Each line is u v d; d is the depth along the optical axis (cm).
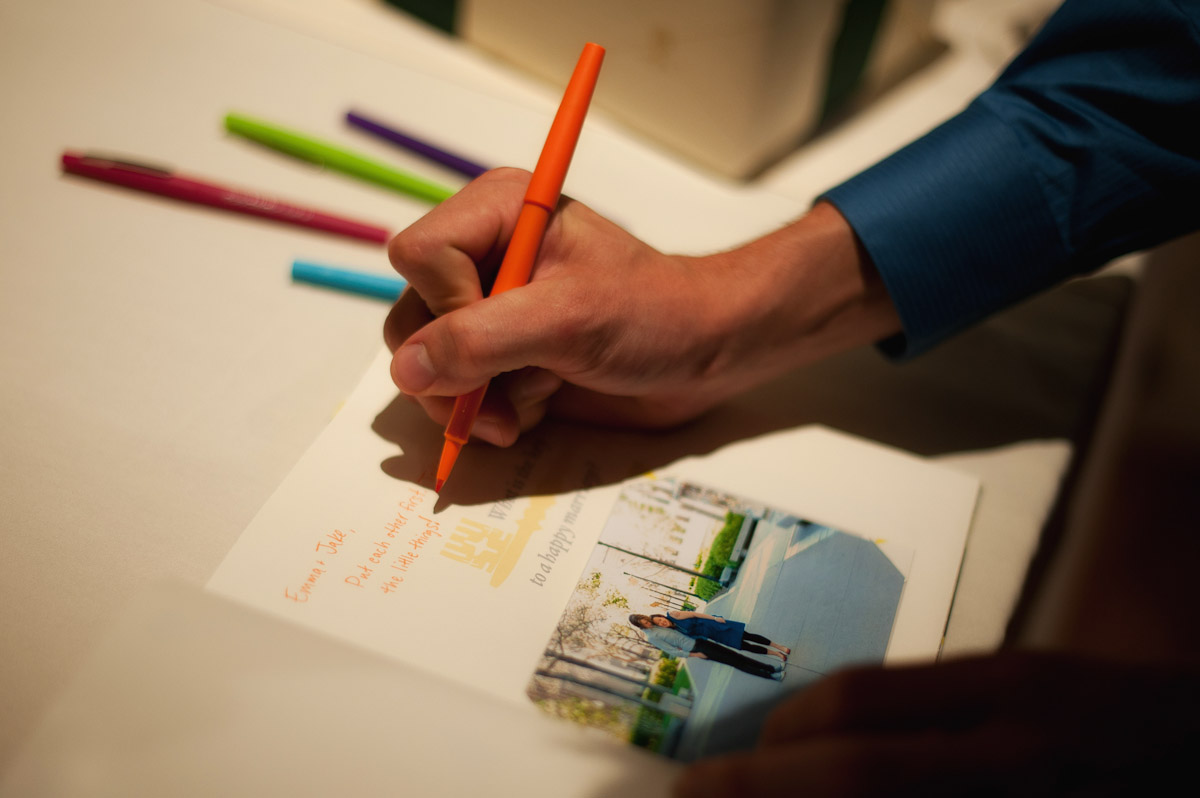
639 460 45
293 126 60
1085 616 88
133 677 32
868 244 46
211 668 33
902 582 41
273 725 32
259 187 56
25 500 38
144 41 63
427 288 41
